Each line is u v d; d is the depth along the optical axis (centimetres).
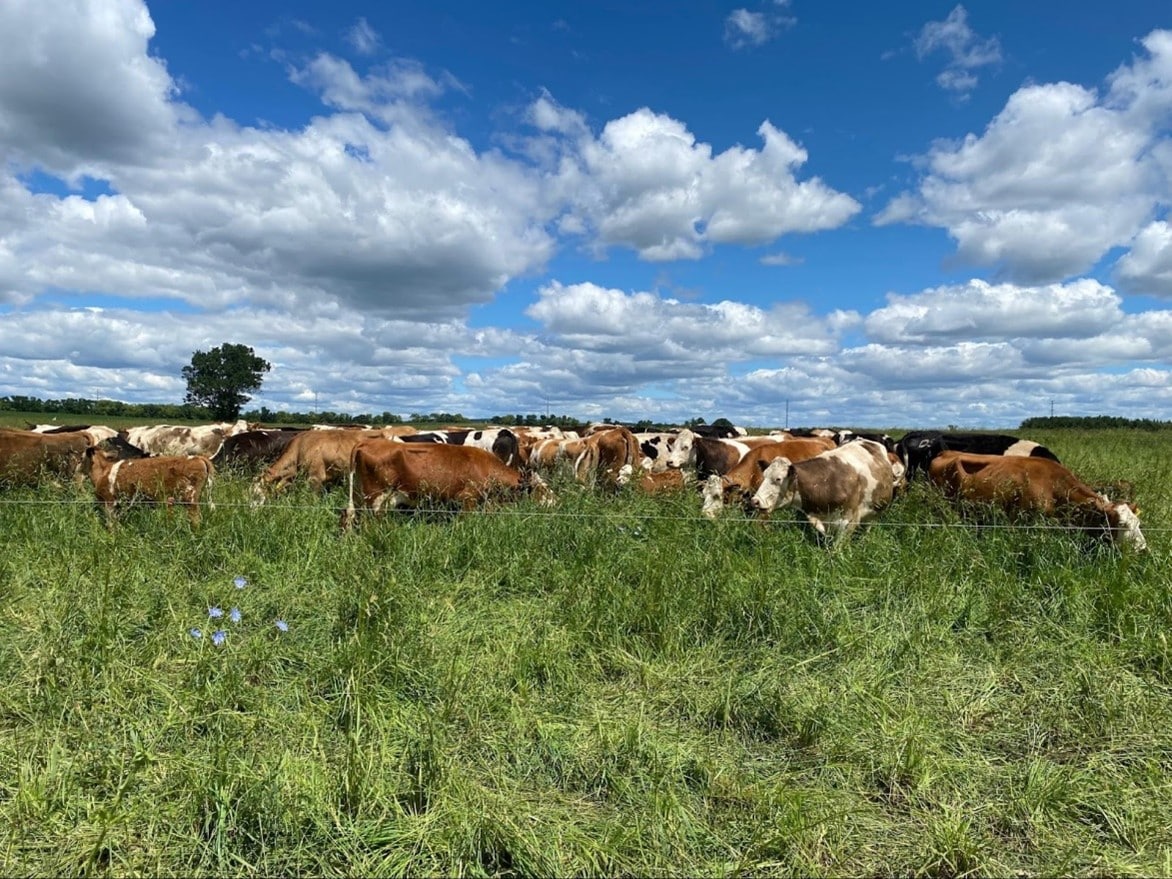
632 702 432
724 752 384
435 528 730
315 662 448
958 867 302
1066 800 342
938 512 851
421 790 333
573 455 1387
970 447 1253
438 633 492
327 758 359
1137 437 2695
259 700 400
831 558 678
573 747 377
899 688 452
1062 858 311
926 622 533
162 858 291
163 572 581
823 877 295
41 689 401
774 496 855
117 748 357
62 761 340
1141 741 393
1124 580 572
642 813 329
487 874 293
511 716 399
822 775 364
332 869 289
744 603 541
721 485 970
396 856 291
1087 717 414
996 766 378
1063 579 599
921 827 329
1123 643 496
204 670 424
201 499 849
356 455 898
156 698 402
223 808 304
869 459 916
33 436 1195
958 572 618
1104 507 751
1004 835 328
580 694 435
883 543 707
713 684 450
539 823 319
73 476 1112
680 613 529
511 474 951
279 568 623
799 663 466
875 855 312
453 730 388
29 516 745
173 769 338
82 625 474
